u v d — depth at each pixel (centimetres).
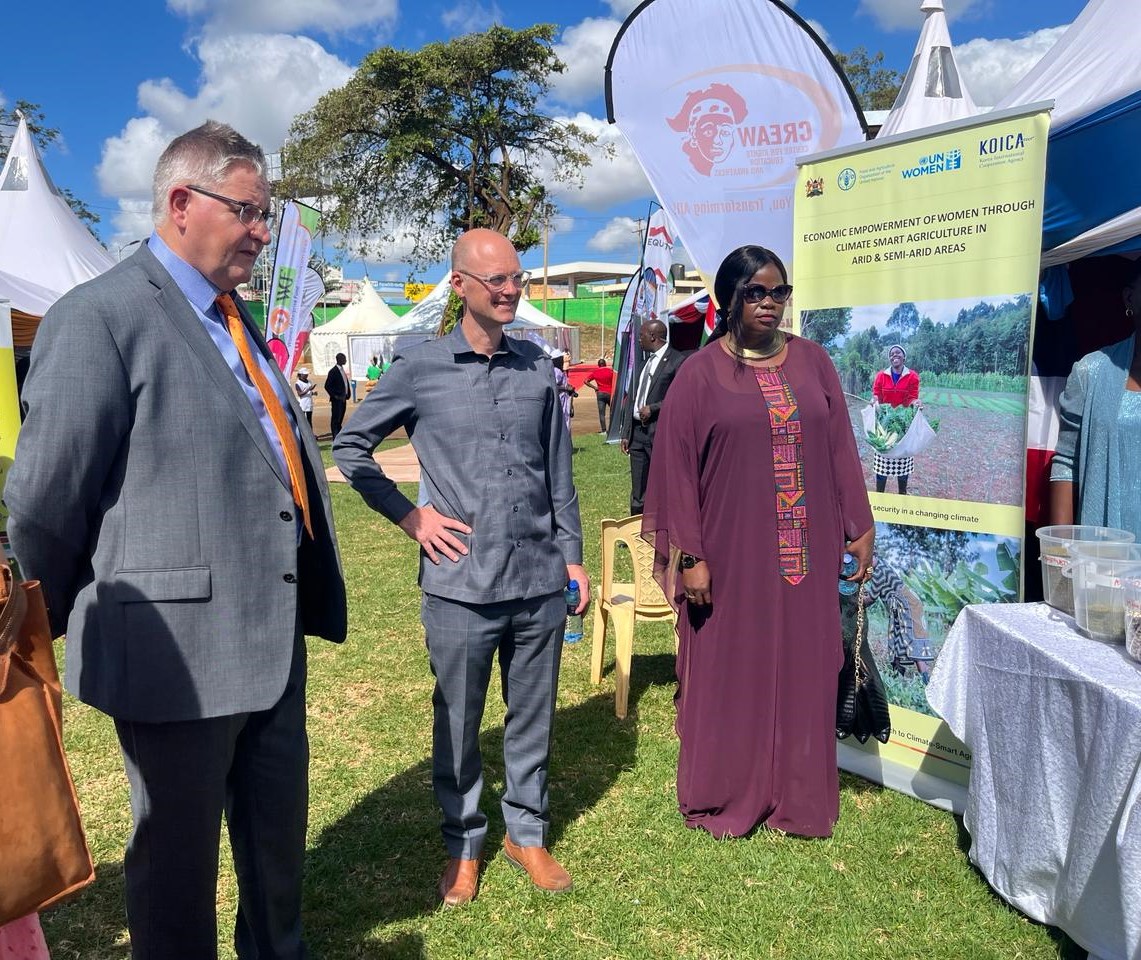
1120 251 413
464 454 253
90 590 180
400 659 489
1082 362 302
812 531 292
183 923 194
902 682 348
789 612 294
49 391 166
